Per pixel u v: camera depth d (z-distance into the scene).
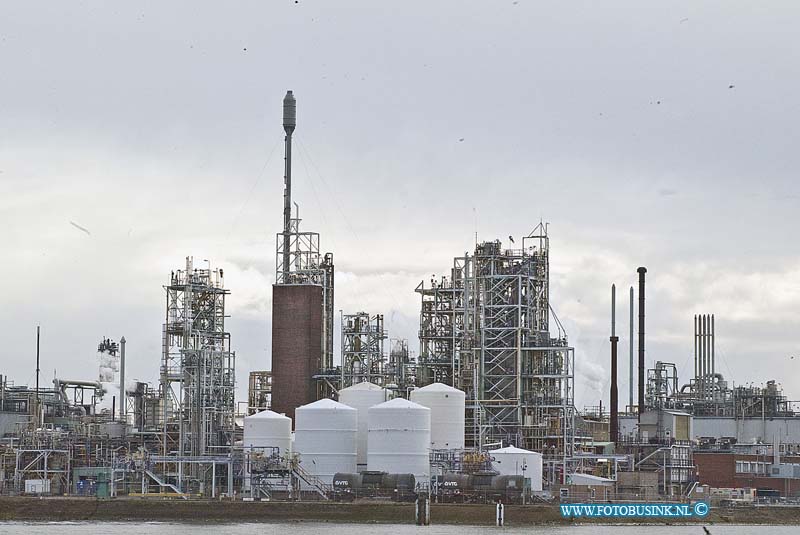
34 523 198.50
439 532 181.50
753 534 187.12
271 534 176.12
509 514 199.50
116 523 199.00
